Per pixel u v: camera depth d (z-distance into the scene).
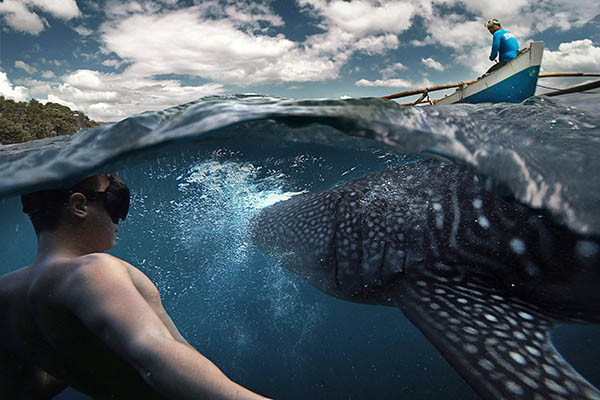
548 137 1.21
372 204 1.88
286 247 2.18
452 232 1.57
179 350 0.74
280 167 1.94
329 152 1.66
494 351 1.12
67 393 1.90
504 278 1.43
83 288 0.85
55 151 1.00
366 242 1.81
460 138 1.08
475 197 1.54
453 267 1.54
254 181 2.17
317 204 2.15
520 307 1.37
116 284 0.85
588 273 1.23
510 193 1.05
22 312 0.96
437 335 1.23
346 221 1.93
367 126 0.99
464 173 1.63
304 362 1.92
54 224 1.02
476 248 1.49
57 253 0.99
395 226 1.74
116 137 0.97
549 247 1.30
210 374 0.73
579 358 1.69
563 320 1.37
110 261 0.91
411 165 1.88
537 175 1.08
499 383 1.00
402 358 1.91
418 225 1.67
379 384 1.75
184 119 0.98
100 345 0.90
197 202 2.49
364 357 1.93
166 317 1.00
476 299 1.40
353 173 2.14
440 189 1.68
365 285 1.79
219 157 1.65
